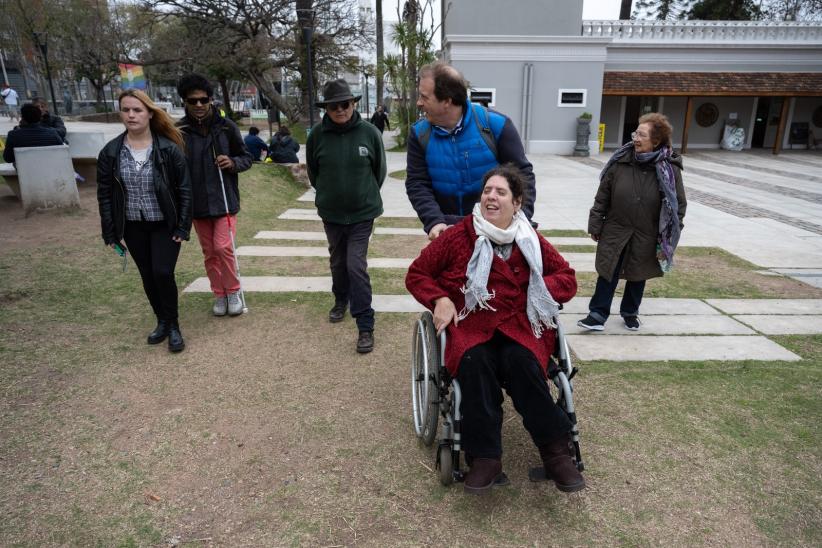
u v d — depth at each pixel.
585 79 20.89
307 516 2.56
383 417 3.40
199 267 6.37
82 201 9.12
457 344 2.65
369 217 4.35
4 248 6.74
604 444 3.11
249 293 5.55
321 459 2.98
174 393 3.62
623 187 4.36
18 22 32.28
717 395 3.66
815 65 22.59
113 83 44.75
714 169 17.44
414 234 8.47
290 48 22.91
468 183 3.33
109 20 34.19
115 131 20.27
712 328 4.84
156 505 2.62
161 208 3.96
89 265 6.20
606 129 24.58
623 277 4.54
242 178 11.02
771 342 4.54
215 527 2.49
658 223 4.36
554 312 2.71
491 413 2.51
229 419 3.34
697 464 2.95
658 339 4.59
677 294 5.78
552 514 2.59
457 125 3.24
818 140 25.00
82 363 3.99
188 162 4.45
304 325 4.79
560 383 2.61
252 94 44.16
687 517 2.56
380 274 6.29
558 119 21.30
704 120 24.70
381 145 4.37
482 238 2.70
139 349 4.25
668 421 3.35
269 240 7.77
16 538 2.40
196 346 4.33
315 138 4.30
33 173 8.09
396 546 2.39
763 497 2.70
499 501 2.67
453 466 2.61
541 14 20.67
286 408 3.48
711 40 22.66
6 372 3.81
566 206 10.76
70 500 2.64
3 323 4.62
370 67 24.38
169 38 25.98
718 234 8.51
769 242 8.03
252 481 2.80
